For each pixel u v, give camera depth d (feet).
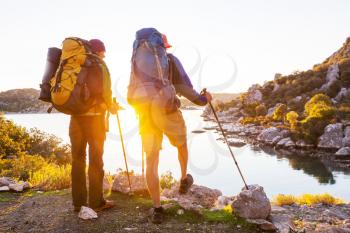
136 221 13.71
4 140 87.04
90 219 13.92
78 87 13.15
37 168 35.76
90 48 13.98
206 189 17.69
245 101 527.81
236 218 13.80
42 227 13.33
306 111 348.18
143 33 13.35
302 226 14.14
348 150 201.77
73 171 14.73
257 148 235.40
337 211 20.30
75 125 14.19
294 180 142.10
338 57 556.92
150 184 13.48
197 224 13.47
